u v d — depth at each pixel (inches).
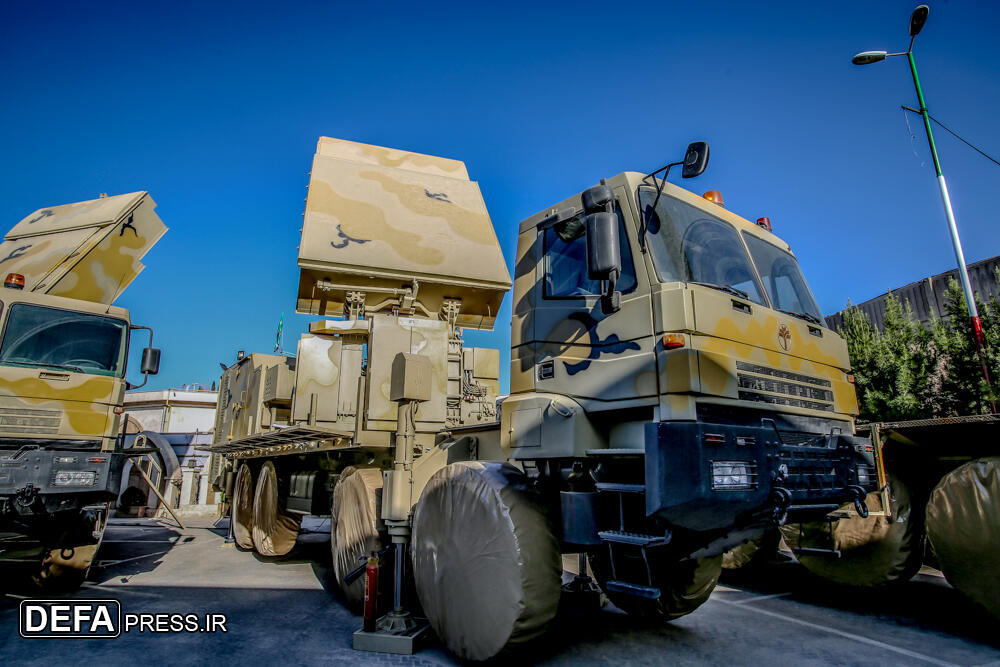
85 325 281.3
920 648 172.2
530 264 179.3
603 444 149.4
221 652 166.7
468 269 290.5
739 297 154.3
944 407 452.1
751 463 130.3
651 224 149.6
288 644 174.4
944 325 491.8
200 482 662.5
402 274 277.0
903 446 215.0
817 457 151.9
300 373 275.9
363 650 168.2
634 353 140.4
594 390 147.1
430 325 257.3
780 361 153.8
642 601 196.9
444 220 302.7
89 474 248.2
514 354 174.6
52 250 303.4
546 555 140.0
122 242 319.0
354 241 275.7
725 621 203.5
